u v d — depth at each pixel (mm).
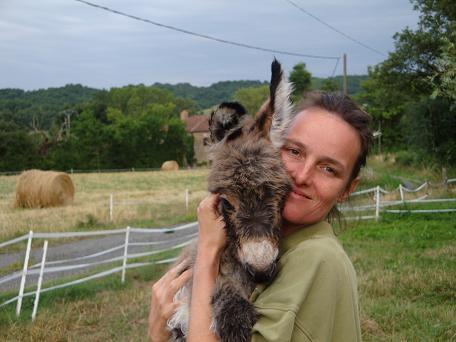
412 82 29906
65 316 7582
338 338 2145
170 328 2658
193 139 70688
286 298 2100
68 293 8898
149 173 52719
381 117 48188
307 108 2445
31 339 6688
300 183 2355
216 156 2574
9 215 19516
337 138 2318
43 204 23719
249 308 2223
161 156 67000
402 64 28891
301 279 2127
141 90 98125
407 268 9336
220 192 2438
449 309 7145
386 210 16344
